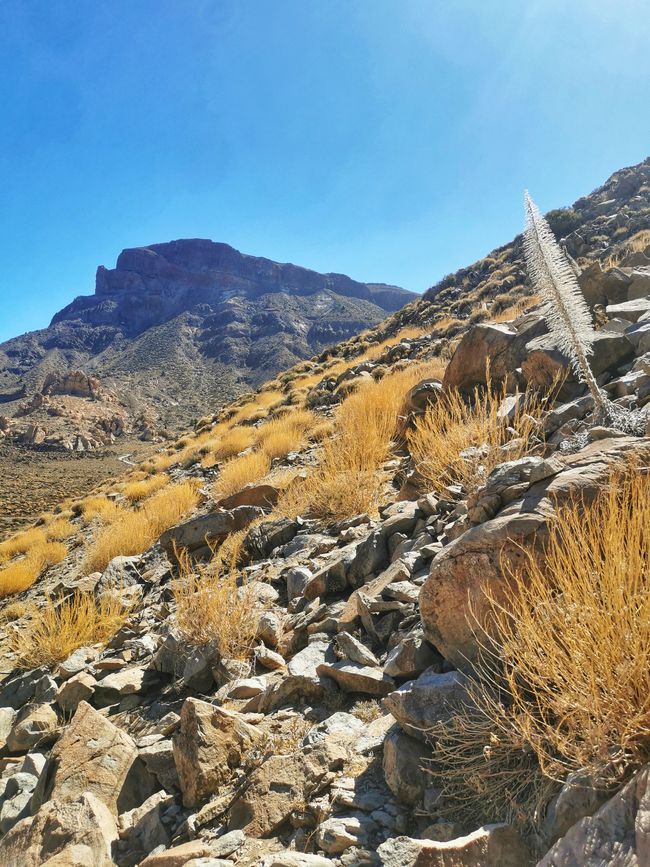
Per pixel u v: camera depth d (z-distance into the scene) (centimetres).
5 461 11212
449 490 482
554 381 569
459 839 185
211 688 418
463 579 269
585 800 180
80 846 256
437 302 4041
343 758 259
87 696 457
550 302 386
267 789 256
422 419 762
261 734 304
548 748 212
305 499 775
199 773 276
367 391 1215
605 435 363
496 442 474
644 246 2511
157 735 354
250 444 1766
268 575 587
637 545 216
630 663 194
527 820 197
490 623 261
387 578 405
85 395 19500
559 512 255
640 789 163
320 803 238
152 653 521
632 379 493
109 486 2820
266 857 212
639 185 4316
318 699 332
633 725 186
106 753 328
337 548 582
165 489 1727
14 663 645
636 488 253
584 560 231
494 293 3288
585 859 158
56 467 10388
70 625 626
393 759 238
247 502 903
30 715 443
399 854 195
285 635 445
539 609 228
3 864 266
